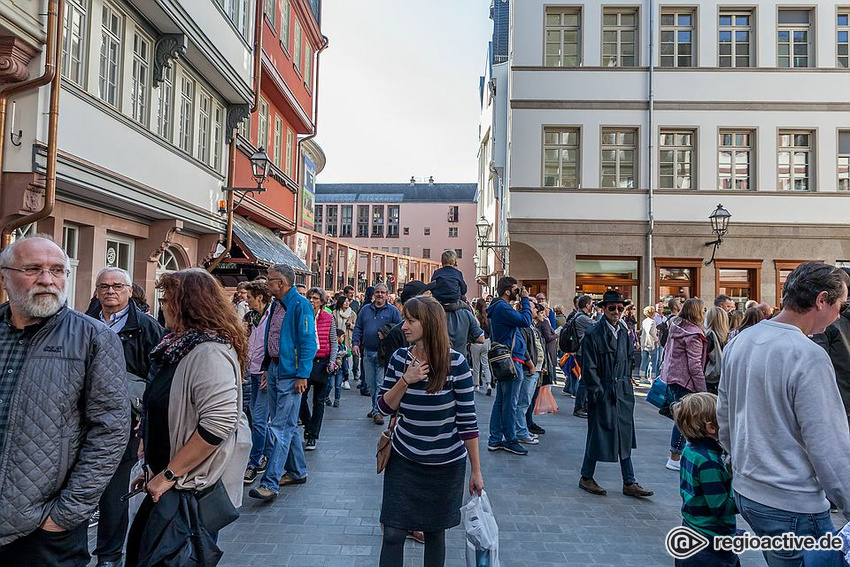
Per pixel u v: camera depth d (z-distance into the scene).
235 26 12.52
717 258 18.92
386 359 8.85
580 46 19.53
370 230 63.72
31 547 2.56
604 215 19.11
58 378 2.58
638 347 17.42
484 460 7.41
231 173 13.20
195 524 2.80
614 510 5.59
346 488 6.01
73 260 8.75
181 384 2.89
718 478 3.33
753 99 19.20
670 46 19.59
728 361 3.00
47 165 6.72
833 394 2.60
